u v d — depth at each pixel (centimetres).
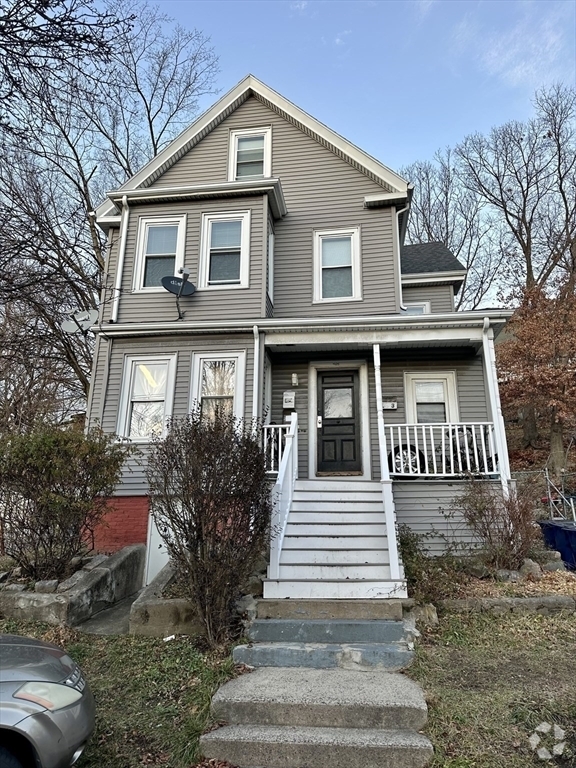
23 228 865
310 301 991
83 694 288
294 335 869
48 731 254
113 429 860
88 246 1523
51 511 583
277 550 535
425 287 1301
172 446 479
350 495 714
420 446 914
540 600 523
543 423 1747
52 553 600
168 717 356
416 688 366
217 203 985
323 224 1038
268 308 945
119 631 511
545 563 662
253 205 973
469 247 2678
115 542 796
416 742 311
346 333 855
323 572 534
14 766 246
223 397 861
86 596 560
